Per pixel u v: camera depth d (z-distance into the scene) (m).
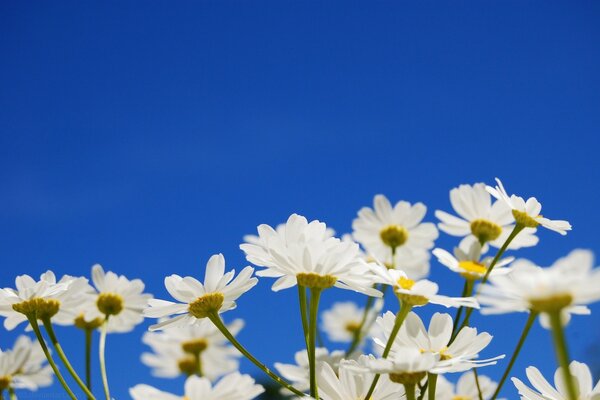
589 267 0.40
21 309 0.54
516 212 0.56
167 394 0.45
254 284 0.51
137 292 0.62
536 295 0.40
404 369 0.45
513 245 0.62
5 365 0.59
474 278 0.55
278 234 0.51
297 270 0.49
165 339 0.69
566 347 0.39
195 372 0.68
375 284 0.68
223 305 0.51
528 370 0.48
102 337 0.58
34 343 0.61
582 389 0.47
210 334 0.69
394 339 0.48
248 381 0.46
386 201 0.74
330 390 0.48
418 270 0.72
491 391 0.59
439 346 0.49
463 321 0.53
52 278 0.56
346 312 0.82
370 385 0.48
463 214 0.63
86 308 0.61
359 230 0.73
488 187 0.56
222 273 0.52
